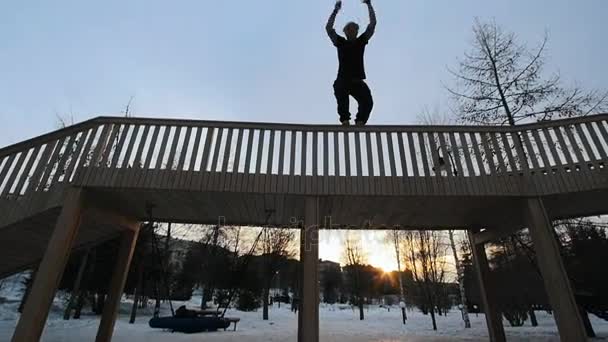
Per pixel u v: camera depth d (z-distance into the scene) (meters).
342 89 5.95
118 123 5.31
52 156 5.21
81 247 7.17
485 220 6.50
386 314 25.03
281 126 5.27
